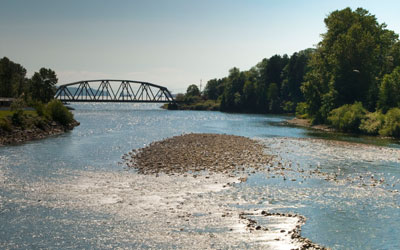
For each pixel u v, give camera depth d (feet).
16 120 212.84
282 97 585.22
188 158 137.90
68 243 62.59
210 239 63.62
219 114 549.13
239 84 642.63
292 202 86.48
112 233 66.54
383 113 259.19
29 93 475.72
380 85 287.89
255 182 104.17
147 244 61.93
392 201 88.22
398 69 273.33
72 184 99.76
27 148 163.12
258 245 61.16
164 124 333.83
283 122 376.07
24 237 65.00
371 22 304.91
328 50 316.81
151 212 77.25
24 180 103.55
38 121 230.27
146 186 98.12
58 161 132.46
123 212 77.25
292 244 61.52
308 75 339.77
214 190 95.25
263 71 629.51
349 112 266.77
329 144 195.00
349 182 107.04
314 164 134.51
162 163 128.26
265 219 74.13
